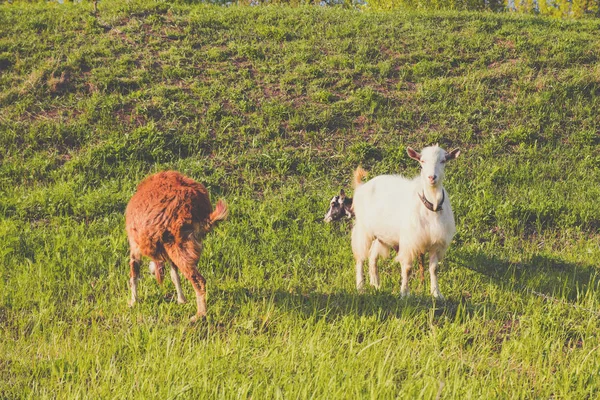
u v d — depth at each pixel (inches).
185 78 591.5
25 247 353.1
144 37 660.1
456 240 392.2
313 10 776.9
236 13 741.3
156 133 500.7
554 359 237.0
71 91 559.8
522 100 582.9
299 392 199.8
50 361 227.9
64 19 693.9
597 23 780.6
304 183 473.1
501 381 214.8
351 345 227.0
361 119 556.4
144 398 198.7
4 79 569.0
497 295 305.9
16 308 281.7
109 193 424.5
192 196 261.4
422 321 268.2
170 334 252.7
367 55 655.8
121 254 347.9
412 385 205.2
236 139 518.9
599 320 272.4
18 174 454.3
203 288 262.2
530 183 483.8
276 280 321.1
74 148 494.3
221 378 214.7
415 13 783.1
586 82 604.4
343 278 332.8
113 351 236.1
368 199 319.0
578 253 375.2
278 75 609.3
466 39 689.6
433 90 593.0
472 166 505.0
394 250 349.7
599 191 466.6
